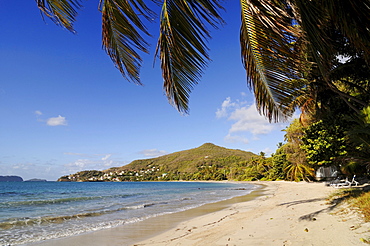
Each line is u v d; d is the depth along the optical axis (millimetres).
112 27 2951
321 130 11672
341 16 2500
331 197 11141
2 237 7426
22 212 13648
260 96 3064
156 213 12117
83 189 45438
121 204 17281
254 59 2748
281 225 6617
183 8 2562
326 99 10266
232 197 21422
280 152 54969
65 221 10227
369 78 8617
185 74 2955
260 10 2328
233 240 5562
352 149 10594
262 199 16938
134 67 3145
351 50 6859
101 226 8945
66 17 2809
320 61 2471
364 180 19266
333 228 5441
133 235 7434
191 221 9484
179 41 2742
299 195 16141
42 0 2664
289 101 3229
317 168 32250
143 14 2717
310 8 2281
